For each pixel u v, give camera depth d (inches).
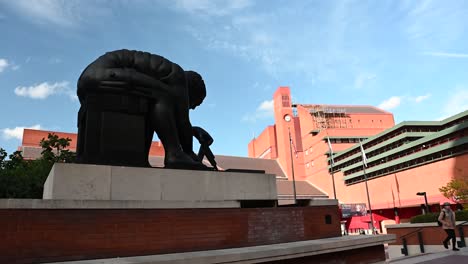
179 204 264.8
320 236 341.1
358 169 2571.4
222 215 282.7
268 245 292.2
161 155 2613.2
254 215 300.2
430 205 1978.3
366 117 3277.6
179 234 258.4
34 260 208.5
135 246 239.3
